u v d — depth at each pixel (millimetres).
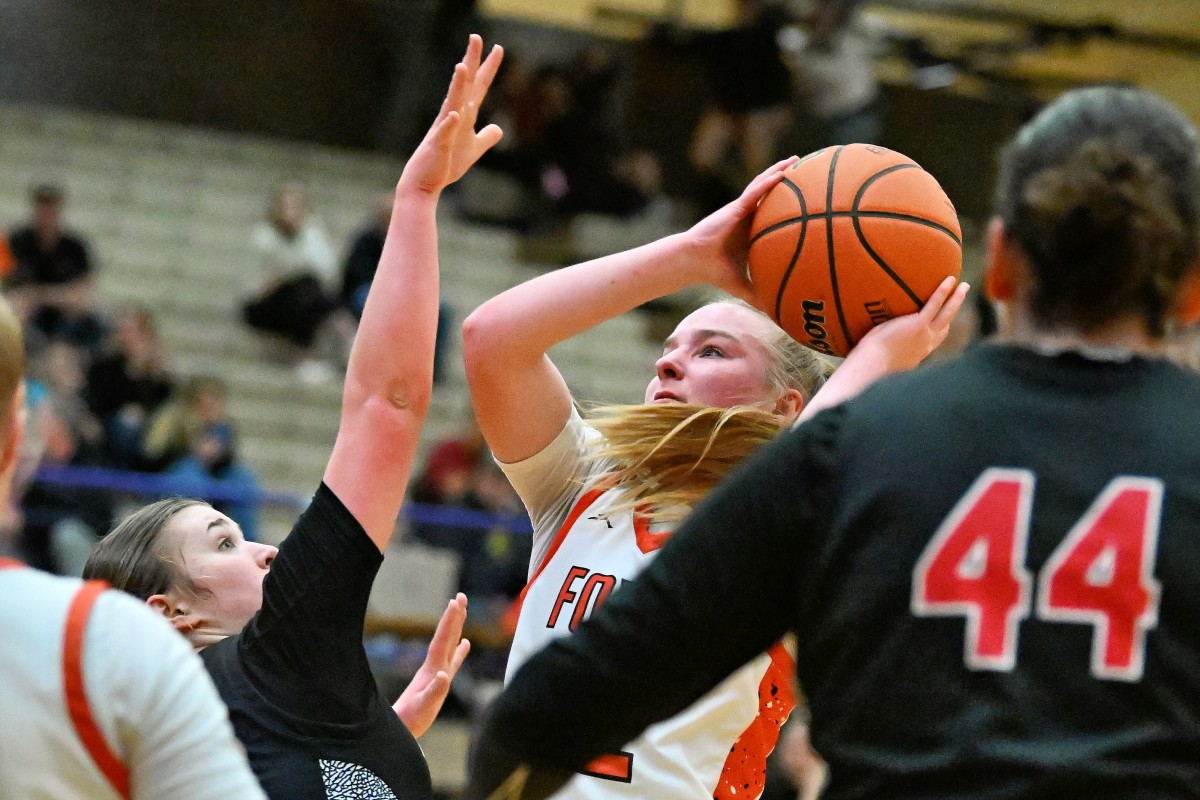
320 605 2961
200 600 3293
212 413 12414
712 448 3625
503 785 2305
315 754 2906
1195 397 2170
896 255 3250
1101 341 2229
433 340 3215
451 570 9836
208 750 2186
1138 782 1969
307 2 21297
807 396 4008
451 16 20016
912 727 2070
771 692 3660
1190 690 2027
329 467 3105
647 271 3568
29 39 20406
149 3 20812
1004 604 2076
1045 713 2023
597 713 2225
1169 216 2172
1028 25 20531
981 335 10031
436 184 3311
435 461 12289
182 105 20984
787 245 3342
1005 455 2133
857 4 16422
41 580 2225
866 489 2168
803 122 16469
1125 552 2062
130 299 17062
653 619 2217
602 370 17656
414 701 3680
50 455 11602
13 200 18062
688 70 21875
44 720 2125
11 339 2244
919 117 21891
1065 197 2182
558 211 18969
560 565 3746
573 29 21531
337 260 18375
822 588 2176
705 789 3502
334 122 21453
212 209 18734
